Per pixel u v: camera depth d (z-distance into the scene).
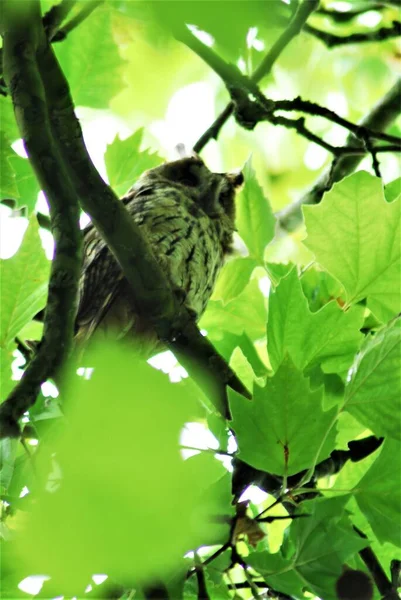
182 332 6.20
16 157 7.92
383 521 4.50
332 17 11.28
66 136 5.77
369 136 8.19
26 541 2.43
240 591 5.78
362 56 16.36
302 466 4.42
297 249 12.52
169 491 2.33
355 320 5.61
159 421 2.30
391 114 12.13
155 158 8.70
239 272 7.51
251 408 4.41
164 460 2.30
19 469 5.41
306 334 5.61
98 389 2.33
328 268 5.75
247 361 6.20
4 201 8.40
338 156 8.45
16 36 5.75
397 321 4.85
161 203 9.63
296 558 4.37
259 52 8.34
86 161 5.78
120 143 8.63
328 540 4.33
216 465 4.48
